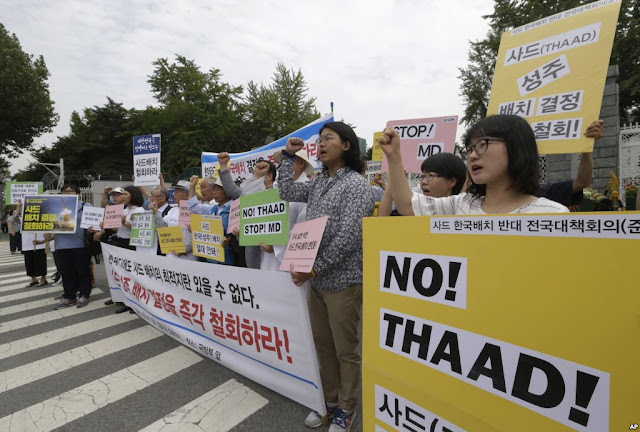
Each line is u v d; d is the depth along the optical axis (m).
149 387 2.56
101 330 3.78
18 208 6.45
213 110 24.62
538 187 1.17
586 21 1.85
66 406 2.36
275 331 2.13
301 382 2.06
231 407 2.26
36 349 3.34
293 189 2.15
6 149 22.92
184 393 2.46
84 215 4.60
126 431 2.07
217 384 2.56
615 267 0.69
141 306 3.78
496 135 1.14
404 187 1.48
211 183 3.88
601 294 0.71
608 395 0.71
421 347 1.07
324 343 2.04
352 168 2.00
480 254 0.92
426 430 1.07
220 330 2.59
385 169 2.95
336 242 1.76
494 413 0.89
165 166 24.12
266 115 26.94
